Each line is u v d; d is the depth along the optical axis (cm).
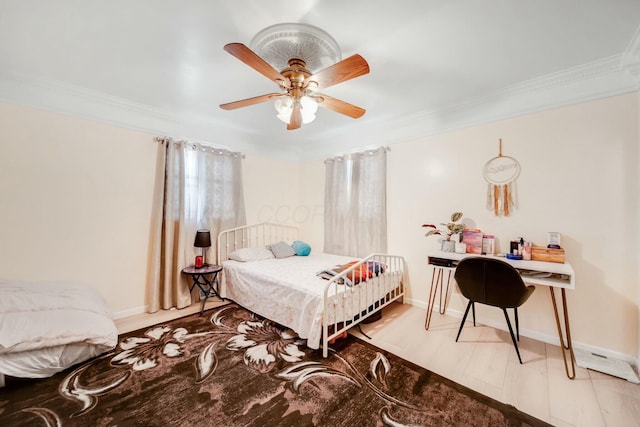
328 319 201
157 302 281
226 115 299
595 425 136
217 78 215
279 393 157
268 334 233
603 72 195
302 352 203
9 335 153
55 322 172
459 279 210
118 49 178
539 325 224
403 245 311
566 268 184
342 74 153
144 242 281
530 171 228
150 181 284
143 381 167
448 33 160
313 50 165
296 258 344
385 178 323
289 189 428
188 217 305
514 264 200
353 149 362
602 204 198
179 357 195
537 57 187
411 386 165
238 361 190
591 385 166
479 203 255
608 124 196
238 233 350
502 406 149
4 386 158
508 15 145
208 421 137
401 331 240
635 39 165
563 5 138
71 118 237
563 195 213
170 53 182
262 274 262
